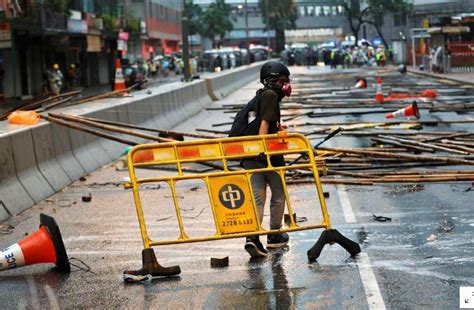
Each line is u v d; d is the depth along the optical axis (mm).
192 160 16250
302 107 52281
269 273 15398
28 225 20625
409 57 145750
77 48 122500
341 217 20188
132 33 161875
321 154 26312
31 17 93688
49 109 35062
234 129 16984
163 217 21000
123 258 16969
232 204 16109
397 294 13797
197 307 13555
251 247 16297
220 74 78562
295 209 21312
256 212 16234
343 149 25891
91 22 122500
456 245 17031
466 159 26234
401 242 17438
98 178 27859
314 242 17641
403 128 36125
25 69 99000
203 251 17281
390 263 15773
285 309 13234
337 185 24484
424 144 27938
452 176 23922
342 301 13516
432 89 69500
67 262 15891
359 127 34969
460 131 36000
